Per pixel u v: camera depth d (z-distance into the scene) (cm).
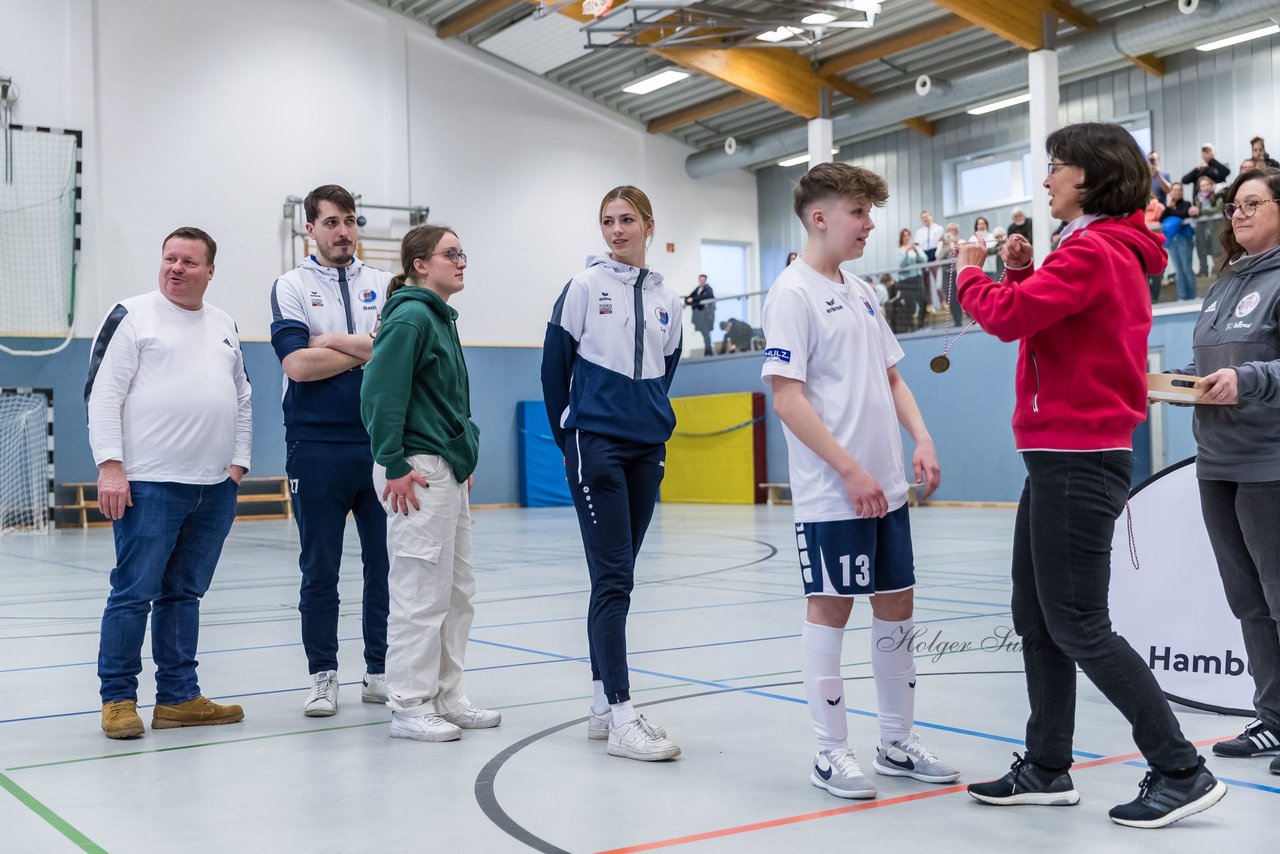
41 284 1708
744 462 2047
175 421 374
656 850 244
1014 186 2002
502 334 2127
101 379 370
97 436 365
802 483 292
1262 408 318
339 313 423
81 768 324
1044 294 248
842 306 296
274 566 996
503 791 295
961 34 1823
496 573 888
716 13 1563
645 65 2047
